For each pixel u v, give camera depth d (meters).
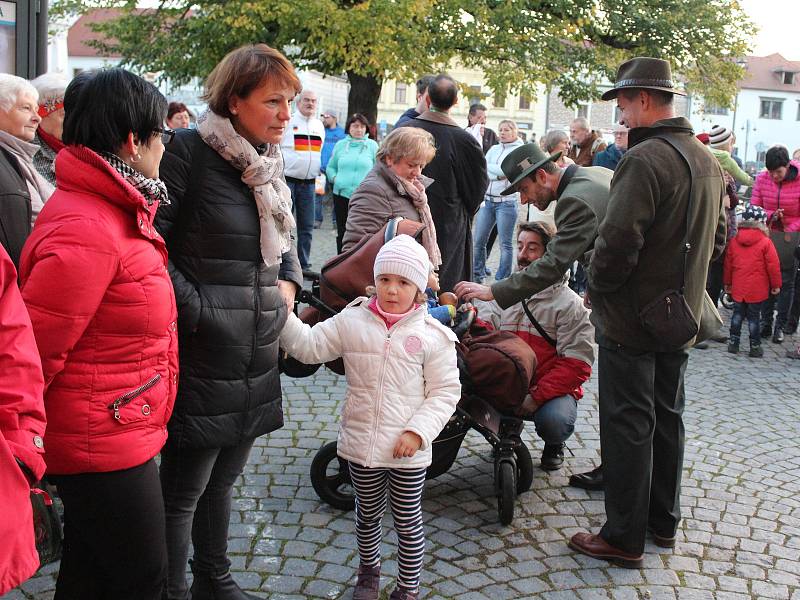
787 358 7.88
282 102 2.69
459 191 5.30
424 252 3.16
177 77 20.25
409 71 17.23
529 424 5.46
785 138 70.00
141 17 21.17
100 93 2.16
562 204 4.01
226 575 3.07
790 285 8.42
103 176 2.12
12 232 3.09
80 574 2.34
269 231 2.72
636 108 3.63
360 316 3.18
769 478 4.76
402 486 3.14
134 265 2.17
